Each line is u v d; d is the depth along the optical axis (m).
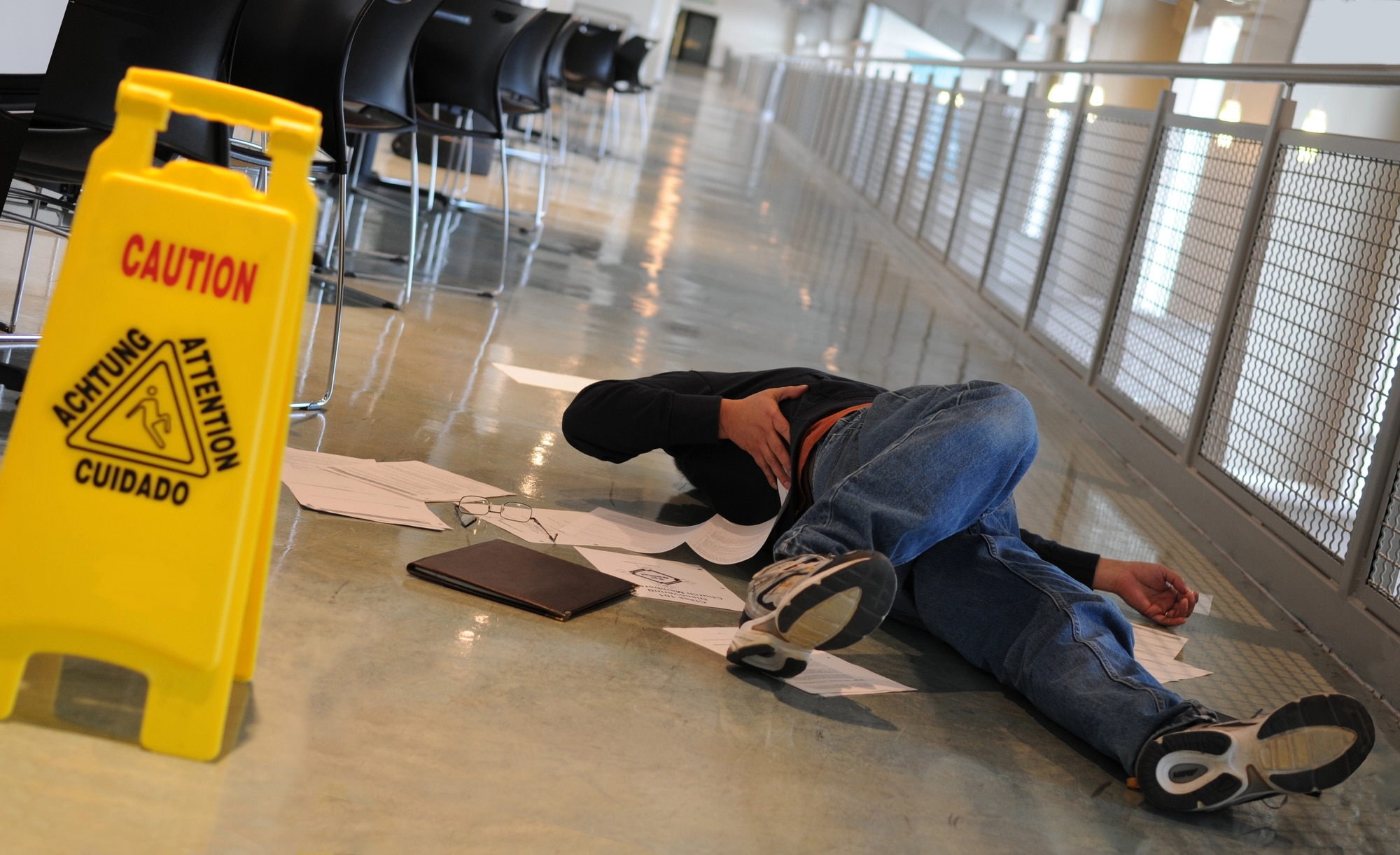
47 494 1.07
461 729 1.26
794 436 1.83
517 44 4.98
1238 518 2.68
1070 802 1.42
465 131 3.59
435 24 3.66
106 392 1.07
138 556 1.08
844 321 4.63
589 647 1.53
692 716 1.41
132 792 1.03
